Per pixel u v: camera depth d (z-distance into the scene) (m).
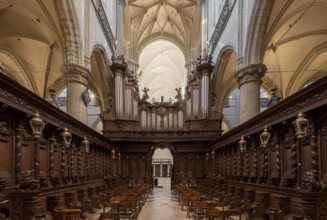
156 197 20.30
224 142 18.61
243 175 14.24
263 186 10.98
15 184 7.77
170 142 25.50
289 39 21.53
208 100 24.89
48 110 9.70
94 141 16.42
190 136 24.95
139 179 25.48
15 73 25.19
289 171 9.50
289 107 8.97
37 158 8.94
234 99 35.03
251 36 15.80
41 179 9.36
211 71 25.23
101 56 23.22
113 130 25.20
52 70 25.73
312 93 7.56
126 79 26.78
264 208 9.34
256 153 12.67
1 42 22.17
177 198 18.58
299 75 25.88
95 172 17.50
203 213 10.55
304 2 16.30
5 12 19.06
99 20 21.38
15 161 7.95
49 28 18.52
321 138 7.60
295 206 8.22
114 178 21.64
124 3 31.38
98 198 13.00
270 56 24.36
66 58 16.12
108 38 24.98
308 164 8.21
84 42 17.44
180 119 26.78
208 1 28.55
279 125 9.84
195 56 36.75
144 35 41.38
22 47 23.36
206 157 24.56
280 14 16.05
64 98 34.75
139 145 25.84
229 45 20.33
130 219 10.17
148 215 12.55
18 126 8.09
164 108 27.03
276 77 26.45
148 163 25.88
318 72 26.00
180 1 36.06
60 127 10.69
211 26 27.69
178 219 11.59
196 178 24.78
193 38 36.94
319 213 6.10
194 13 36.00
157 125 26.81
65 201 10.36
